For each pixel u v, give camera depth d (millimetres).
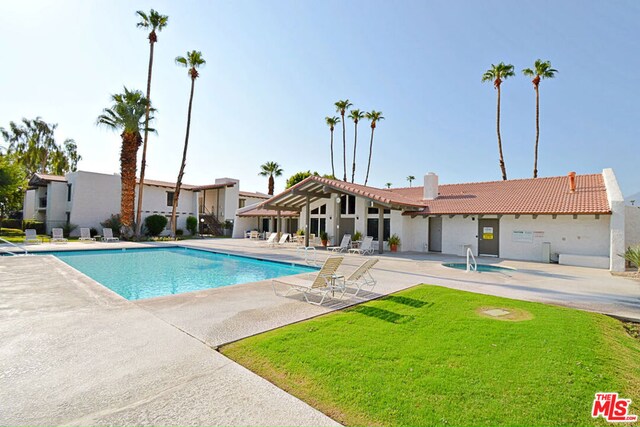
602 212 14109
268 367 3904
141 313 6215
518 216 17266
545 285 9781
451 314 6289
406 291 8492
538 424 2850
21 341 4711
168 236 31578
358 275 8180
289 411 2992
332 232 23500
